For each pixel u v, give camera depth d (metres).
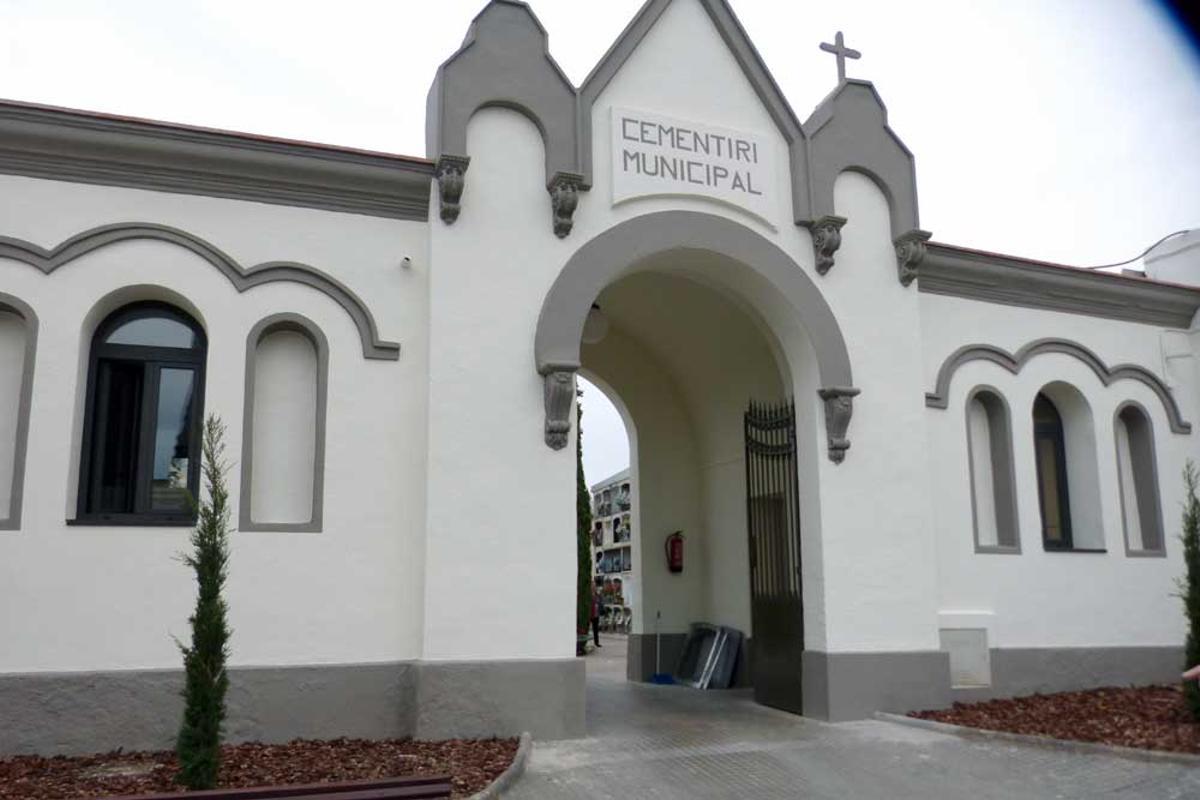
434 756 8.67
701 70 11.64
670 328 14.91
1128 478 14.33
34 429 9.04
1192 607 10.52
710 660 14.38
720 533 15.22
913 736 10.02
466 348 10.07
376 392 10.02
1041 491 13.88
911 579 11.50
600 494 60.78
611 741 9.71
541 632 9.84
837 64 12.39
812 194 11.73
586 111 10.88
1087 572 13.15
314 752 8.82
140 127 9.49
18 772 8.05
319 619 9.50
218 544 7.52
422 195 10.38
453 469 9.82
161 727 8.91
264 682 9.25
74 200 9.46
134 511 9.55
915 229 12.04
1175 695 12.16
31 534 8.88
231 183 9.89
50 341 9.20
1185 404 14.57
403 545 9.86
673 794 7.86
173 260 9.64
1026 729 10.03
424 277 10.35
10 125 9.20
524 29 10.78
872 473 11.56
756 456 12.82
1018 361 13.27
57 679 8.73
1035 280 13.47
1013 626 12.50
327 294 10.03
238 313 9.76
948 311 12.99
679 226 11.10
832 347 11.53
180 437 9.80
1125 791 7.98
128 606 9.03
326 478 9.73
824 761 8.95
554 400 10.12
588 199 10.78
